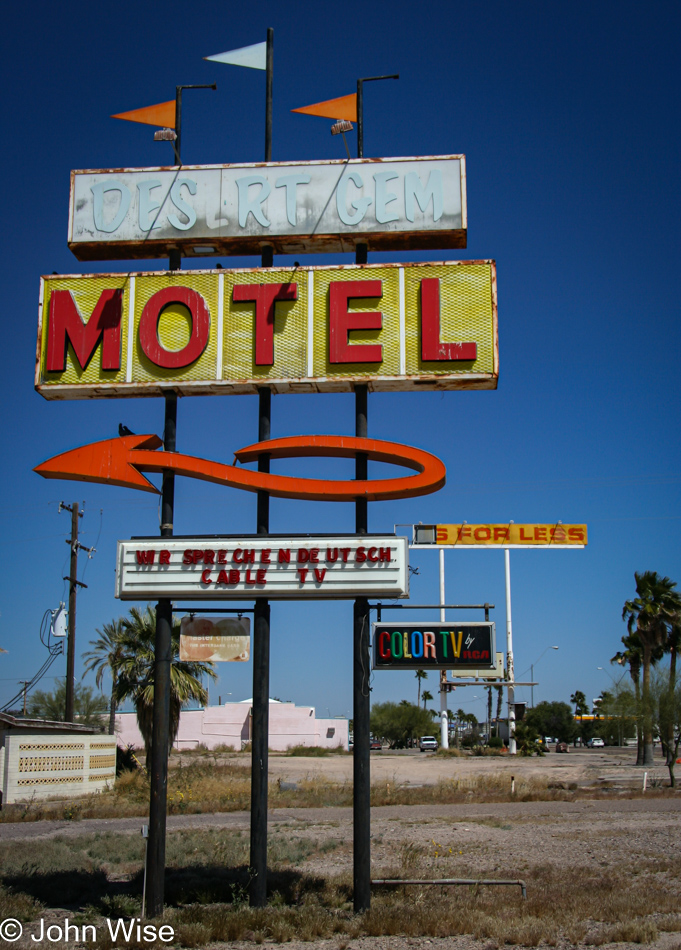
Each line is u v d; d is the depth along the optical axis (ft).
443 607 39.60
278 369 40.29
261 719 38.19
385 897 39.42
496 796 98.68
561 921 35.53
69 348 41.55
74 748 99.76
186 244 42.37
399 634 39.50
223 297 41.24
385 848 57.52
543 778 119.85
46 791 93.91
